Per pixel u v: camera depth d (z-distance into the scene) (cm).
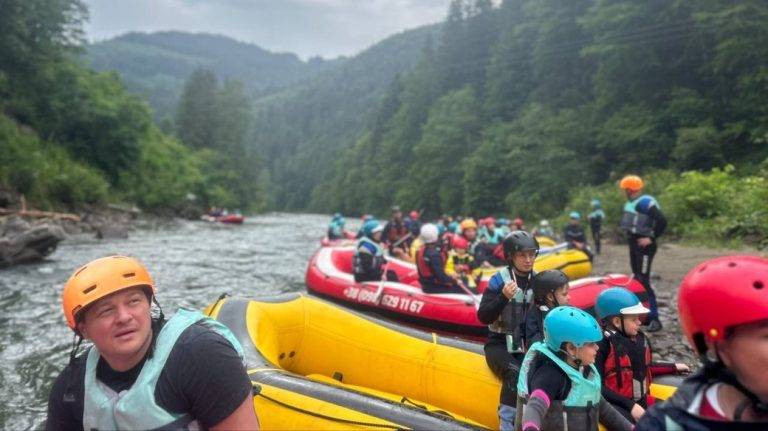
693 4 2667
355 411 295
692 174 1747
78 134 3344
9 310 773
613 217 2075
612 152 3123
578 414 244
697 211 1647
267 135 16612
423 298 669
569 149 3300
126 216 3006
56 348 607
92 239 1878
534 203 3350
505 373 345
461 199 4831
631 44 2867
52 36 3222
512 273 349
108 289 148
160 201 3928
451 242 1088
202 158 6644
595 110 3234
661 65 2842
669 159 2684
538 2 4666
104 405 151
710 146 2366
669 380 377
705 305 117
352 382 436
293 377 330
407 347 428
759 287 112
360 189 7631
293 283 1088
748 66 2414
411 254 1199
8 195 2180
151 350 154
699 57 2756
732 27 2277
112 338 150
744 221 1428
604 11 3014
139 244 1783
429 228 683
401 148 6500
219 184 6425
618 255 1461
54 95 3219
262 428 303
